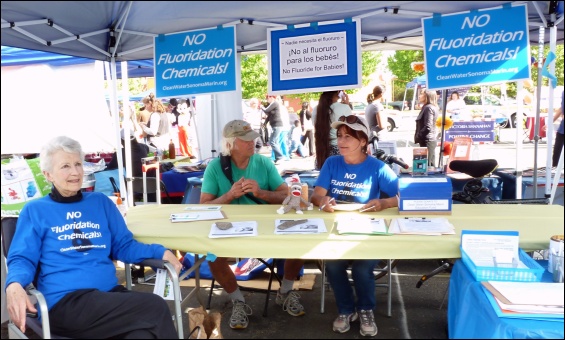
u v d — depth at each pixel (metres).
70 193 2.54
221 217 2.93
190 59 3.91
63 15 3.17
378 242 2.38
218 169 3.51
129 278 3.00
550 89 3.97
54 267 2.43
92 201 2.61
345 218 2.71
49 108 6.25
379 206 2.93
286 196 3.37
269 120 10.84
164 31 3.96
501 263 2.23
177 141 10.55
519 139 4.34
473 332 1.89
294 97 16.23
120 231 2.65
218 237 2.52
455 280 2.27
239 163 3.50
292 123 12.47
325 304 3.53
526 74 3.34
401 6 3.45
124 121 4.76
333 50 3.69
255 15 3.47
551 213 2.90
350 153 3.08
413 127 15.05
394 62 17.59
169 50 3.96
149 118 9.12
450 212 2.85
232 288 3.18
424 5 3.40
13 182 3.64
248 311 3.36
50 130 6.27
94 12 3.23
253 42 4.93
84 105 6.36
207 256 2.54
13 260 2.36
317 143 4.59
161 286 2.49
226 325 3.23
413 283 3.95
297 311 3.34
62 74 6.27
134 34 3.99
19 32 3.40
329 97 4.46
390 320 3.24
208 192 3.50
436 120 7.54
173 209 3.28
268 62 3.80
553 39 3.77
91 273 2.46
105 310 2.27
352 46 3.65
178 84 3.97
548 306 1.87
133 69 8.17
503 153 10.67
